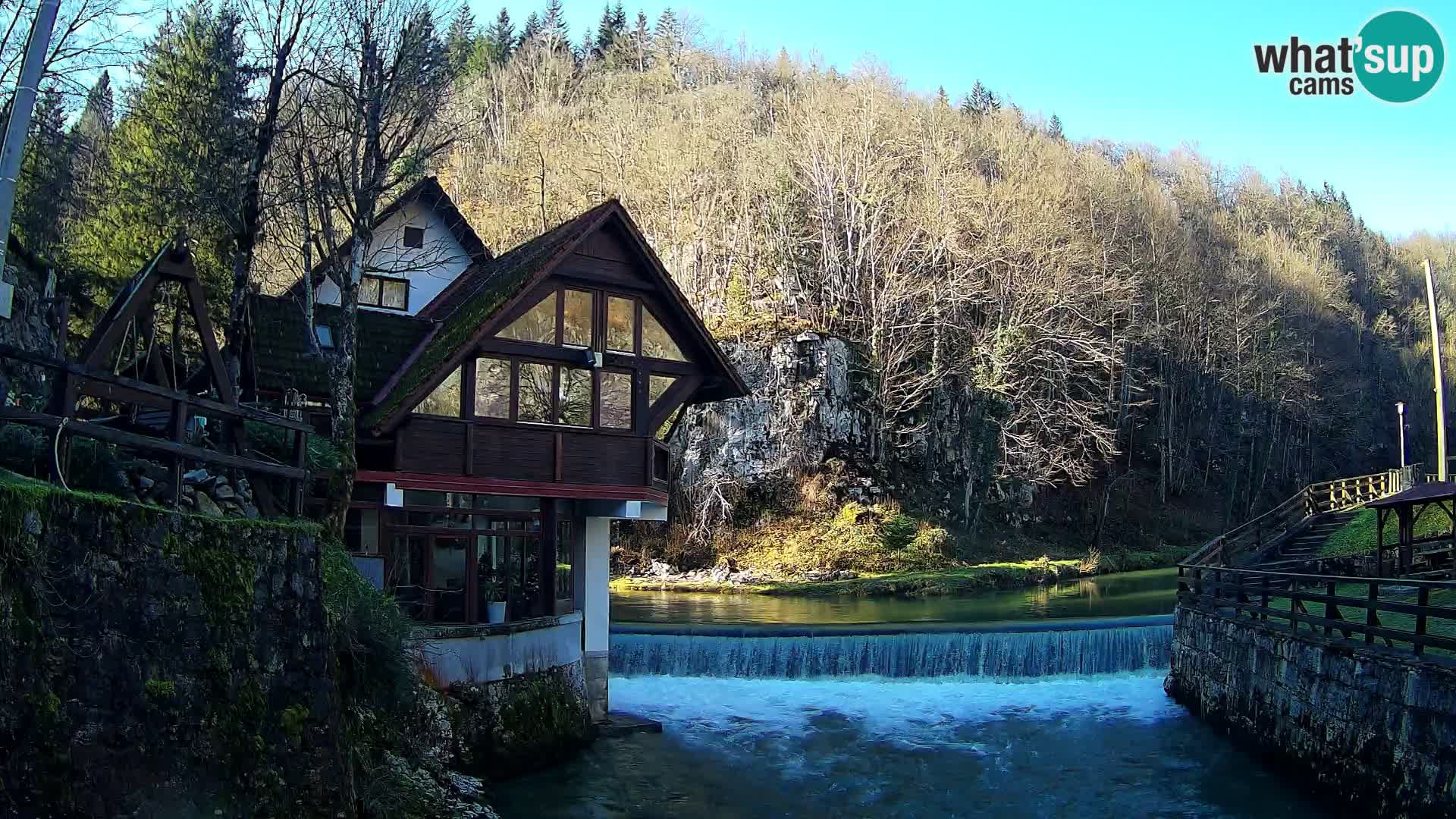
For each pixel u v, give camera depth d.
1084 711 24.70
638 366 22.50
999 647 27.94
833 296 68.69
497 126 82.69
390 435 20.02
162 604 9.40
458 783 16.03
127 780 8.75
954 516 65.06
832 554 56.16
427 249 28.28
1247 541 43.03
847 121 73.19
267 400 21.22
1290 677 19.48
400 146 19.73
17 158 10.66
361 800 12.40
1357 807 16.80
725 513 58.47
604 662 22.88
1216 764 20.44
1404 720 15.59
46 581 8.30
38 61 10.84
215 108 25.91
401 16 20.30
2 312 10.37
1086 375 71.25
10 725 7.81
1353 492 44.59
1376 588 17.50
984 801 18.53
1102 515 68.44
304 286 23.38
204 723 9.66
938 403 68.75
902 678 27.98
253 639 10.45
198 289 11.92
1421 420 97.19
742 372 62.47
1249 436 86.44
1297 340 91.75
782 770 20.22
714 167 76.19
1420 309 109.81
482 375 20.81
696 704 25.11
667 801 18.09
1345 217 124.88
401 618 15.99
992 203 70.94
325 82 20.22
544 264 21.17
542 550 21.58
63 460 9.70
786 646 28.12
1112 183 87.06
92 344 10.34
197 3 30.73
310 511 18.58
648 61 110.94
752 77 104.81
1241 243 99.19
